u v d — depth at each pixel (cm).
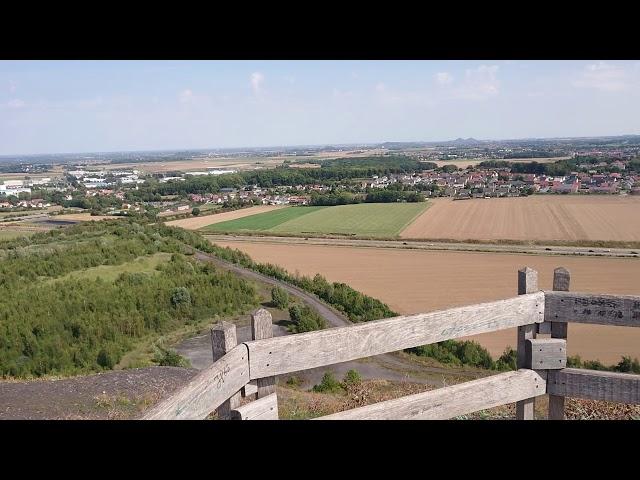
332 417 365
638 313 391
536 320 421
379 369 1755
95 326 2059
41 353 1823
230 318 2520
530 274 418
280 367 347
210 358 1998
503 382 412
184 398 283
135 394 1016
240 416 333
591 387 409
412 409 389
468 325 397
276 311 2669
